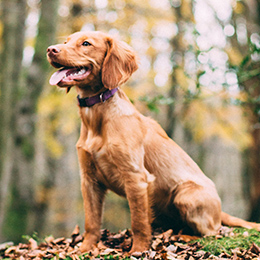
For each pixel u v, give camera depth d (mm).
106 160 3395
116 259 3133
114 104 3396
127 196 3357
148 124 3787
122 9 10594
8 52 8383
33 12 11016
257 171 9039
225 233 3715
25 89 9438
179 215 3838
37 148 10062
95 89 3424
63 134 12555
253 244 3312
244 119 9039
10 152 8273
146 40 10641
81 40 3361
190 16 10469
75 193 12977
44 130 11242
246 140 9781
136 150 3355
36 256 3654
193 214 3646
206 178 3939
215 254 3326
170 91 9664
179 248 3406
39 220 11398
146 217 3348
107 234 4102
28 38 11266
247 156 11641
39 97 9500
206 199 3658
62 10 10734
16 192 9930
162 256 3098
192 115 10523
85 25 10367
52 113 10867
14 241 9523
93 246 3502
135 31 10602
